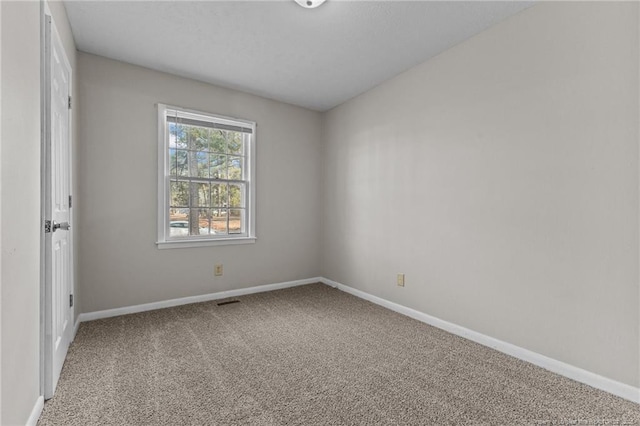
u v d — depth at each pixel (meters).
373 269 3.41
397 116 3.13
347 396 1.69
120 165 2.88
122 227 2.90
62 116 1.97
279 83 3.35
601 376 1.78
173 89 3.15
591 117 1.80
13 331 1.15
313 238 4.18
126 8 2.12
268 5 2.09
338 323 2.77
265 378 1.86
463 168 2.50
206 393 1.69
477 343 2.38
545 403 1.64
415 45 2.57
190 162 3.32
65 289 2.04
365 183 3.53
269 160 3.81
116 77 2.86
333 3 2.06
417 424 1.47
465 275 2.49
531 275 2.09
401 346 2.32
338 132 3.96
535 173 2.06
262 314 2.98
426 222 2.82
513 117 2.17
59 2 1.94
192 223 3.34
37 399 1.47
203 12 2.17
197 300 3.32
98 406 1.56
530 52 2.07
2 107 1.06
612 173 1.73
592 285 1.81
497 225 2.27
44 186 1.53
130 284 2.95
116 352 2.15
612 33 1.72
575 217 1.88
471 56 2.44
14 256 1.16
